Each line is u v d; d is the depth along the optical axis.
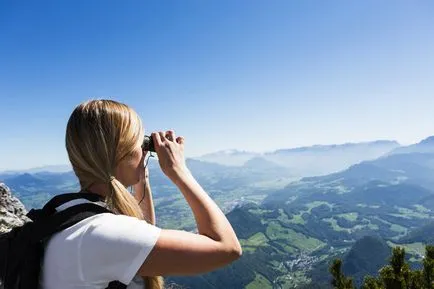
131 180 0.97
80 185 0.94
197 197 0.92
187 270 0.81
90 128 0.90
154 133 1.01
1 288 0.84
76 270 0.79
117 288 0.80
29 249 0.83
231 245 0.87
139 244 0.79
